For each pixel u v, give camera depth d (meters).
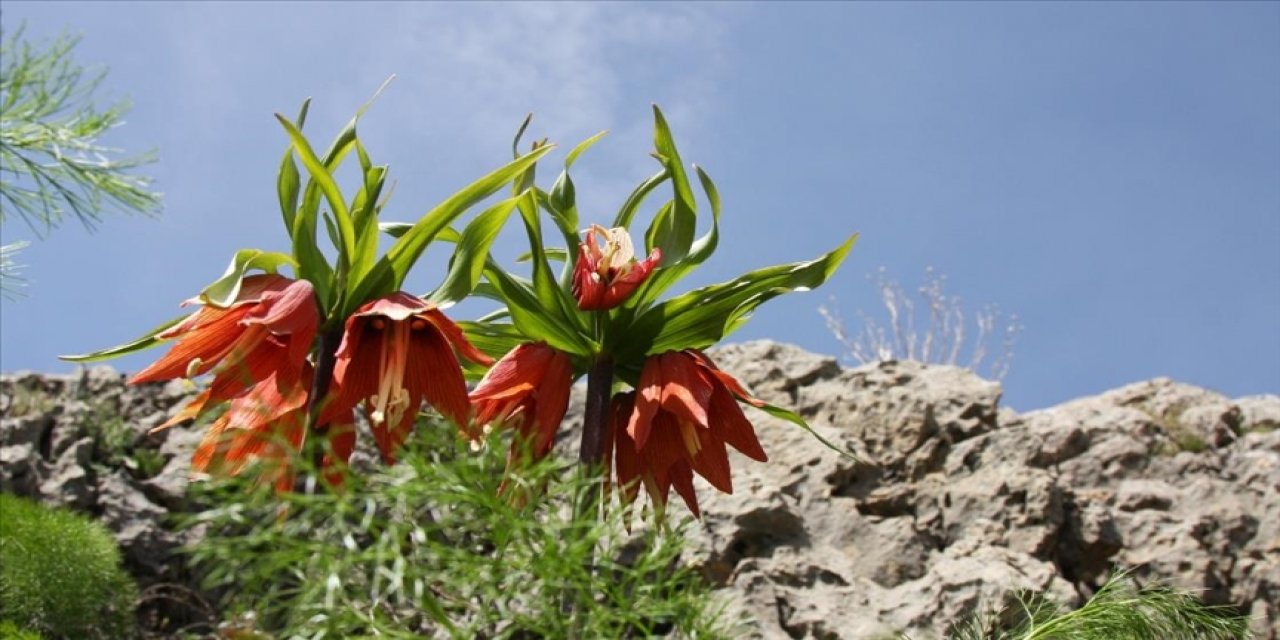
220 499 0.40
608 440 0.64
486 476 0.43
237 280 0.58
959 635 0.61
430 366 0.59
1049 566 1.09
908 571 1.12
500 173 0.62
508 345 0.68
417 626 0.47
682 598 0.43
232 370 0.58
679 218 0.68
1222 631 0.61
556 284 0.65
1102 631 0.58
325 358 0.59
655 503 0.63
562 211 0.69
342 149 0.63
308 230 0.61
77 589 1.06
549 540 0.42
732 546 1.12
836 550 1.14
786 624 1.07
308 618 0.40
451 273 0.63
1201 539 1.13
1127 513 1.16
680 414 0.61
